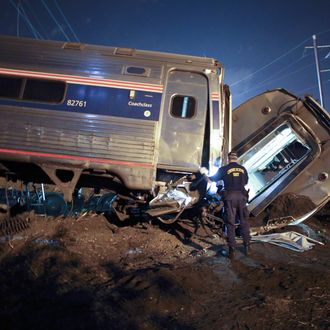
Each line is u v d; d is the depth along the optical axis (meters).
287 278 5.13
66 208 8.17
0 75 7.49
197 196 7.41
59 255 5.31
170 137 7.25
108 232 7.11
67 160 7.12
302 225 8.72
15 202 8.09
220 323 3.75
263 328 3.69
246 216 6.43
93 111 7.27
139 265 5.47
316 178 8.00
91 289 4.32
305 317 3.96
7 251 5.45
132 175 7.10
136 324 3.56
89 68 7.48
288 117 8.02
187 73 7.55
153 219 7.86
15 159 7.18
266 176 9.05
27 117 7.27
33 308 3.70
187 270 5.20
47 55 7.60
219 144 7.22
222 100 7.55
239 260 5.96
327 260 6.22
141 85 7.38
